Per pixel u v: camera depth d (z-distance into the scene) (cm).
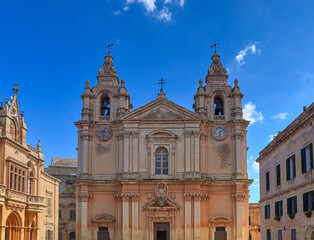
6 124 4172
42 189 5675
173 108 5734
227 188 5559
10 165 4166
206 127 5753
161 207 5425
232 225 5453
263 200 5031
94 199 5588
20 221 4388
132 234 5356
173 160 5578
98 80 6009
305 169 3553
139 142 5666
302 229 3575
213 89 5859
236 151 5616
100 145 5756
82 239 5416
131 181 5444
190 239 5341
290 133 3888
